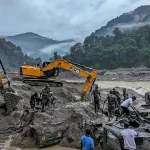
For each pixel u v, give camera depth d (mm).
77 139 15336
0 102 19984
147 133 11273
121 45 187625
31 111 18250
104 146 12703
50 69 24969
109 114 18344
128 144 10602
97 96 19812
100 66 177500
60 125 16078
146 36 195375
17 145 15391
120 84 91500
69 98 25938
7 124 18438
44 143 15023
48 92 18672
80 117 16547
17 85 26766
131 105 13141
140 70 146625
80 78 136625
